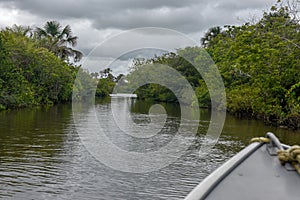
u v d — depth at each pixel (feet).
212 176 6.94
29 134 47.24
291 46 61.87
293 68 60.39
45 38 128.98
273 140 8.43
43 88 105.91
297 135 54.75
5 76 85.97
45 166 31.07
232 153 39.27
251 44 67.62
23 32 115.75
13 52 97.40
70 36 137.39
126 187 26.30
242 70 70.18
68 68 121.08
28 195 23.82
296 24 63.16
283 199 6.30
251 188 6.62
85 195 24.22
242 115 84.69
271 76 62.28
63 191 24.93
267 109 66.54
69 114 75.51
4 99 82.89
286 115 62.95
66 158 34.30
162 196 24.79
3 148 37.83
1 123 57.36
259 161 7.79
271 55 62.23
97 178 28.19
